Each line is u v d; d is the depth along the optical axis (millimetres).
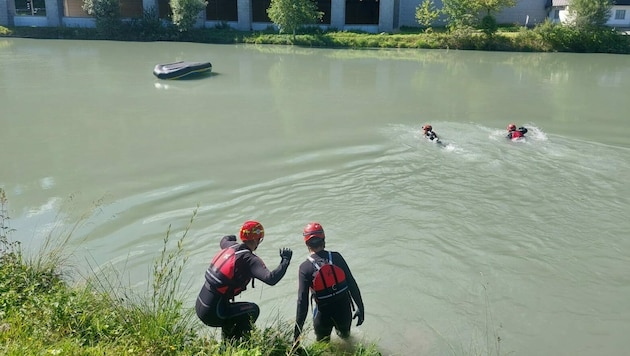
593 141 13961
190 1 42188
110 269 7520
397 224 9039
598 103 19391
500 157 12539
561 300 6945
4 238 7625
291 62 30469
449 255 8031
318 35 41125
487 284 7285
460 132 14883
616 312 6707
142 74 25531
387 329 6293
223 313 5352
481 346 6031
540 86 23141
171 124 16109
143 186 10953
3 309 5371
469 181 10984
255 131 15312
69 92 20797
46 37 43906
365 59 32188
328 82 23703
